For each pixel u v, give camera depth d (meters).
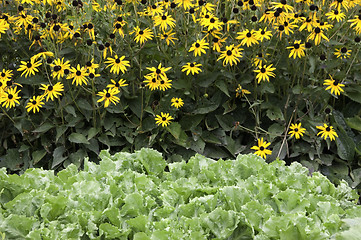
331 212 2.37
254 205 2.30
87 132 4.07
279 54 4.20
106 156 2.96
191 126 4.20
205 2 4.21
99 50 3.80
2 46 4.14
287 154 4.13
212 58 4.21
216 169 2.77
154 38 4.21
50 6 4.36
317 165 4.12
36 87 4.17
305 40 4.05
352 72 4.27
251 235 2.27
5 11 4.33
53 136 4.17
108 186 2.54
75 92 4.04
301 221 2.16
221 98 4.23
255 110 4.19
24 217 2.20
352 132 4.23
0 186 2.47
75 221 2.27
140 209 2.40
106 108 4.01
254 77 4.12
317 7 3.82
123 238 2.23
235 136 4.33
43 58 3.89
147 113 4.22
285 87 4.25
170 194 2.47
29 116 4.04
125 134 4.10
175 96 4.16
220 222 2.26
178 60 4.12
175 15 4.24
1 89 3.74
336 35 4.27
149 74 3.94
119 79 4.13
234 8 4.14
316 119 4.13
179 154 4.21
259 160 2.88
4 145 4.23
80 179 2.64
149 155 2.92
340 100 4.41
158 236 2.16
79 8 4.05
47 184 2.54
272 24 4.12
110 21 4.07
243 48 4.16
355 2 3.99
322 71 4.28
